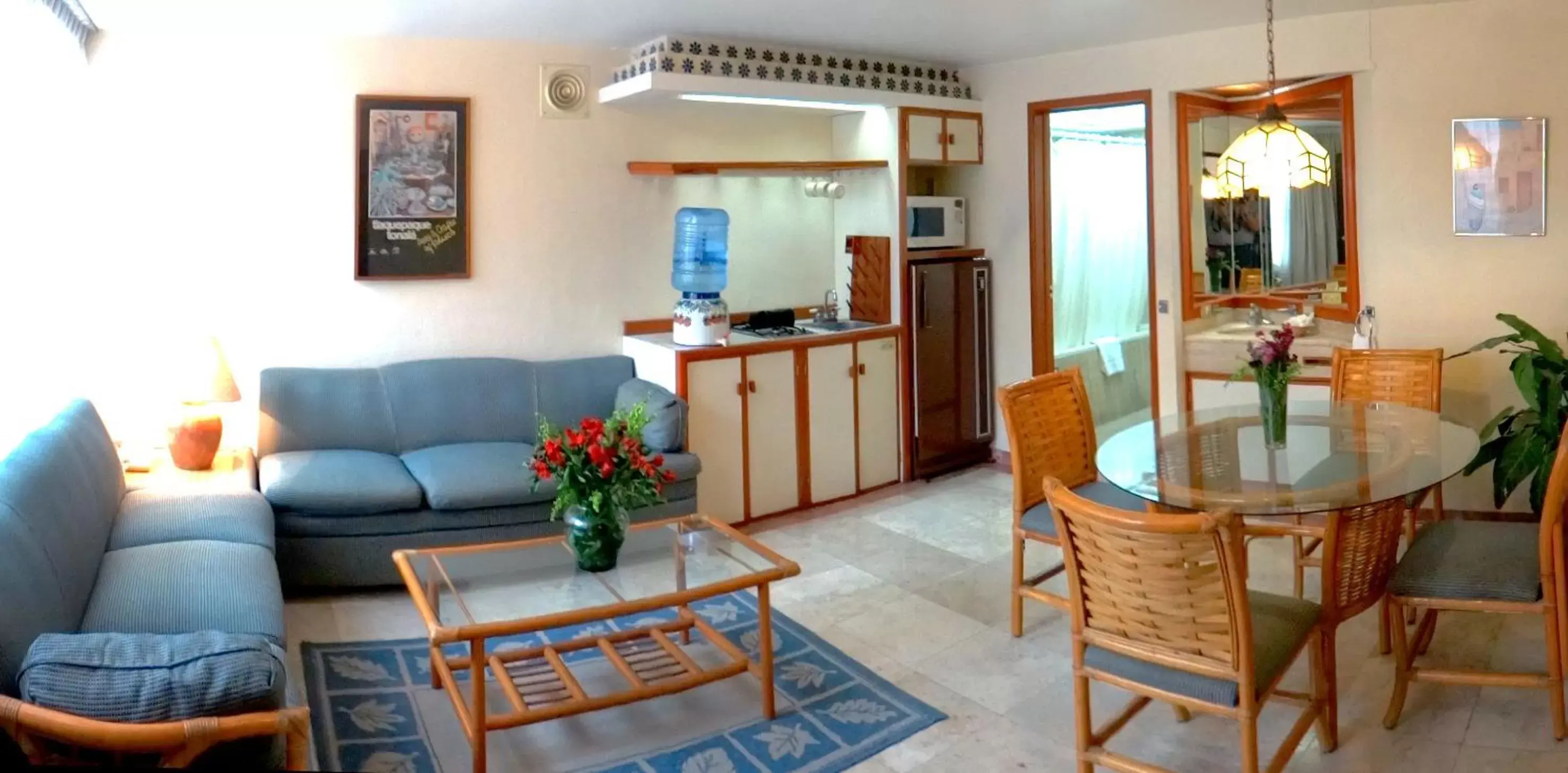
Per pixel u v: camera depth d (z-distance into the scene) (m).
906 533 5.05
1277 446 3.34
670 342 5.21
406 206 4.90
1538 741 2.97
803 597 4.24
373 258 4.87
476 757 2.85
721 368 5.07
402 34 4.77
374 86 4.81
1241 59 5.02
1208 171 5.63
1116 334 7.27
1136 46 5.34
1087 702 2.71
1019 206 5.95
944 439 6.04
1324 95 5.12
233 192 4.62
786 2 4.25
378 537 4.16
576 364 5.18
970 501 5.57
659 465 3.45
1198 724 3.16
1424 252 4.74
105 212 4.42
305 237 4.77
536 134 5.13
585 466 3.29
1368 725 3.10
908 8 4.43
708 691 3.43
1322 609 2.82
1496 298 4.61
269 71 4.64
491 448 4.71
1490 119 4.53
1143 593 2.48
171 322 4.58
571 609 3.01
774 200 5.89
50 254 3.83
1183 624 2.46
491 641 3.77
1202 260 5.65
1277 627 2.64
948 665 3.60
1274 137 3.83
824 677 3.51
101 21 4.25
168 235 4.54
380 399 4.77
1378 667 3.48
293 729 2.14
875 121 5.76
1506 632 3.68
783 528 5.16
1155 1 4.43
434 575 3.27
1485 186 4.57
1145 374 7.43
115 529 3.52
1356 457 3.15
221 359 4.34
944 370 5.99
